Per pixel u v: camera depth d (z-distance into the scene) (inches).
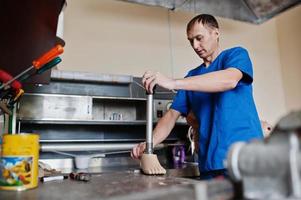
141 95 72.2
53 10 28.9
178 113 54.6
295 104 107.9
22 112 60.7
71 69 82.7
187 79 39.2
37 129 65.9
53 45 36.4
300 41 108.7
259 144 14.2
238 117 43.3
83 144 65.4
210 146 43.4
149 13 96.9
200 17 48.6
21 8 28.3
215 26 49.0
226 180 15.4
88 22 87.6
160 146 70.1
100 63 86.5
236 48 45.9
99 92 70.9
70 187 26.8
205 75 39.9
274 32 118.0
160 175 37.0
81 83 69.4
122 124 68.1
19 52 38.6
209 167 42.4
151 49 94.3
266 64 113.0
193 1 73.9
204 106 48.2
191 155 71.2
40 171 37.3
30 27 32.4
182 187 16.8
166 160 73.2
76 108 65.2
